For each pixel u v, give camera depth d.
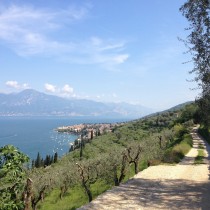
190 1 22.95
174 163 40.72
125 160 37.50
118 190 22.44
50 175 52.22
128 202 18.77
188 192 22.12
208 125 26.27
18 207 9.59
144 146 54.31
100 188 46.88
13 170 9.31
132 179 27.48
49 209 44.69
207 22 22.69
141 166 52.34
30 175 48.66
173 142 84.06
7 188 9.52
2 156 9.41
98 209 17.11
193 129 128.62
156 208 17.44
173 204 18.42
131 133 177.75
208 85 23.41
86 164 50.84
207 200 19.62
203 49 22.95
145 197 20.22
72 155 131.75
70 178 51.34
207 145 78.06
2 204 9.20
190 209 17.33
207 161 43.88
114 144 142.75
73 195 50.69
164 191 22.38
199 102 24.45
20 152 9.61
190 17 23.14
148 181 26.47
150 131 175.50
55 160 151.50
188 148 62.50
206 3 22.58
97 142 158.25
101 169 46.69
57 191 58.12
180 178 28.45
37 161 149.00
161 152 54.00
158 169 34.06
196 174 31.08
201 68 23.17
